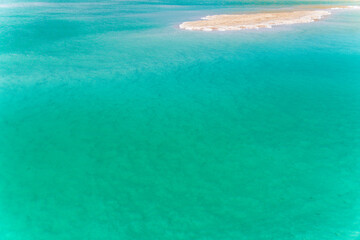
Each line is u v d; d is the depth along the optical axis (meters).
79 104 23.34
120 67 31.28
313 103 22.88
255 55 34.59
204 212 13.19
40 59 34.38
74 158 16.86
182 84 26.80
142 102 23.50
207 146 17.72
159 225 12.60
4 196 14.05
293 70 29.83
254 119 20.66
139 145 17.98
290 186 14.49
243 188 14.46
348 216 12.69
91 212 13.29
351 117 20.69
